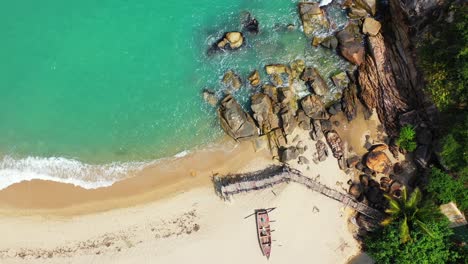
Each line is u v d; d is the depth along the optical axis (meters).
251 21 34.88
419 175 32.09
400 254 28.56
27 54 35.97
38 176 33.78
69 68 35.81
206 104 34.41
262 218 32.22
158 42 35.88
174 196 33.25
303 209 32.66
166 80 35.22
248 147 33.59
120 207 33.19
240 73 34.38
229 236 32.59
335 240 32.38
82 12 36.44
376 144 32.84
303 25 34.34
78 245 32.72
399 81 32.03
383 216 31.34
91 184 33.59
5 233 33.00
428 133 31.36
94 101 35.28
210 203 33.03
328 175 32.78
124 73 35.59
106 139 34.47
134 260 32.44
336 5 34.09
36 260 32.56
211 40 35.12
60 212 33.22
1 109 35.16
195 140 34.06
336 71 33.91
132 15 36.34
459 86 27.12
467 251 28.06
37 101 35.38
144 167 33.81
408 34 30.62
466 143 27.59
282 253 32.41
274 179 32.28
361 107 33.28
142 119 34.75
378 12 33.00
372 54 32.66
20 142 34.44
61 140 34.47
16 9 36.44
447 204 30.06
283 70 33.97
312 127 33.12
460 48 26.66
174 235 32.72
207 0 35.91
